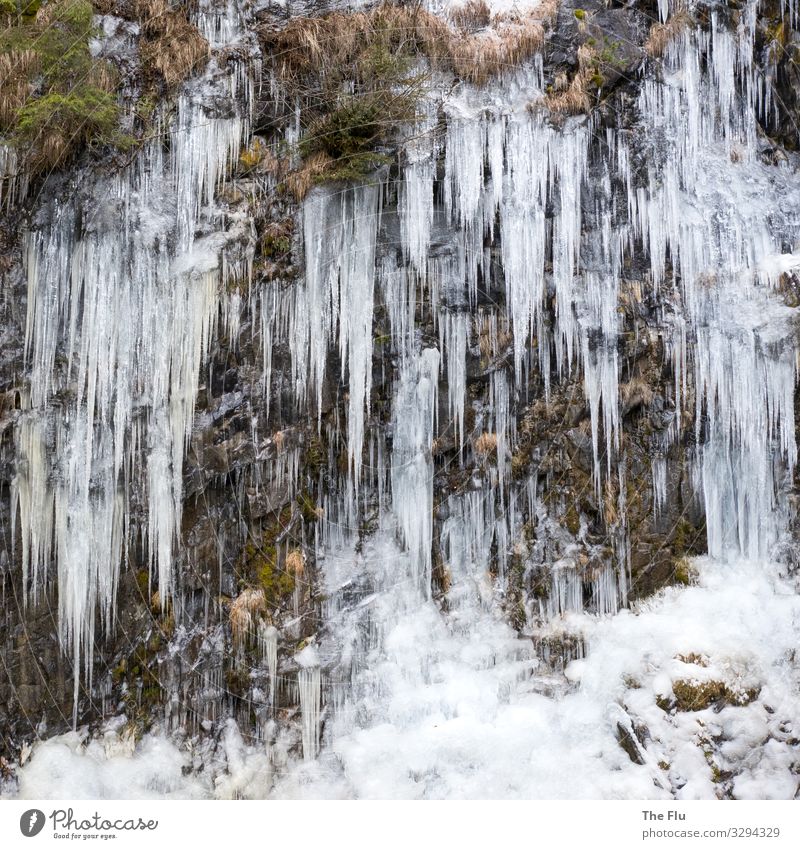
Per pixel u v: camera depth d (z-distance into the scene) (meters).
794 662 6.36
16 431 5.96
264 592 6.42
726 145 7.64
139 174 6.36
